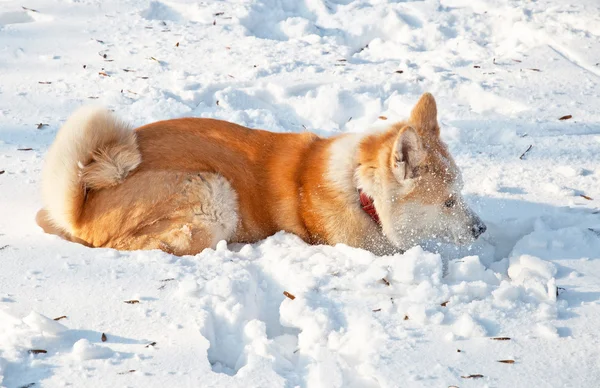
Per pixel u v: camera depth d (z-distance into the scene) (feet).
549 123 28.02
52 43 34.50
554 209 21.48
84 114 18.63
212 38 36.27
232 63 33.24
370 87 30.99
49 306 15.28
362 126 28.45
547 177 23.73
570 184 23.13
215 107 29.12
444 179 19.70
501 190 22.95
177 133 20.29
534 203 21.94
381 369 13.43
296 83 31.01
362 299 16.17
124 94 29.58
